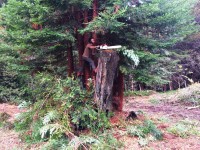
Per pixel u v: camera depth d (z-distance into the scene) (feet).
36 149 13.85
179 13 17.30
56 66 19.53
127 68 16.83
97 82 15.72
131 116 17.16
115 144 13.55
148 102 35.29
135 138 14.62
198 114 25.68
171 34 18.37
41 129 14.01
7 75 30.81
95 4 16.62
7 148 14.60
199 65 48.39
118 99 17.80
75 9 16.40
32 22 16.29
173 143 14.38
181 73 49.65
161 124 17.93
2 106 27.66
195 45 47.52
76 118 14.67
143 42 16.69
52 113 14.82
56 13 16.24
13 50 17.99
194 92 34.24
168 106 31.65
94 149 12.66
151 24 16.98
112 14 13.80
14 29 17.90
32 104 17.94
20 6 15.28
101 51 15.39
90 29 14.93
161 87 51.21
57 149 13.10
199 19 43.80
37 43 16.52
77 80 16.02
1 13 17.99
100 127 15.05
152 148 13.52
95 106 15.72
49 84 16.61
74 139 13.05
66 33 15.74
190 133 16.37
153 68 18.75
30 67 18.52
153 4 15.24
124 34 16.80
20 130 16.71
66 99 14.93
